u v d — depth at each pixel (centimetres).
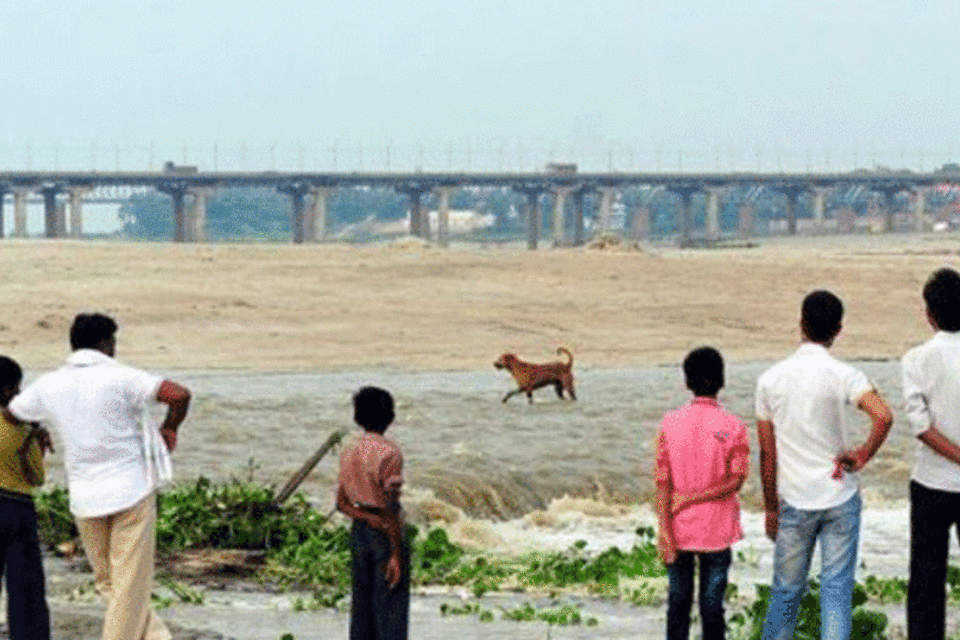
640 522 3831
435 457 4341
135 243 13775
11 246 12775
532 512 3875
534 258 12862
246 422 5072
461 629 2084
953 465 1584
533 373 5812
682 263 13025
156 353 8375
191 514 2819
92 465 1573
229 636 1969
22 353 8175
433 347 8956
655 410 5659
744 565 3036
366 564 1608
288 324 9575
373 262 12438
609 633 2061
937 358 1584
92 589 2339
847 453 1581
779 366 1598
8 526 1609
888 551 3353
